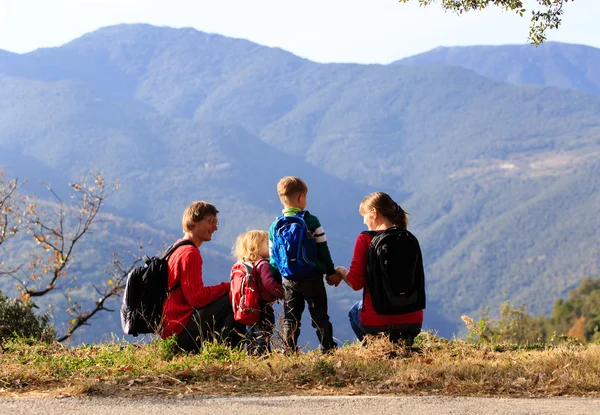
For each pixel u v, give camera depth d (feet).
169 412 15.07
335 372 19.70
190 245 24.63
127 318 24.18
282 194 23.67
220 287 24.67
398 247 23.08
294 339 23.47
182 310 24.11
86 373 19.93
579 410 15.79
